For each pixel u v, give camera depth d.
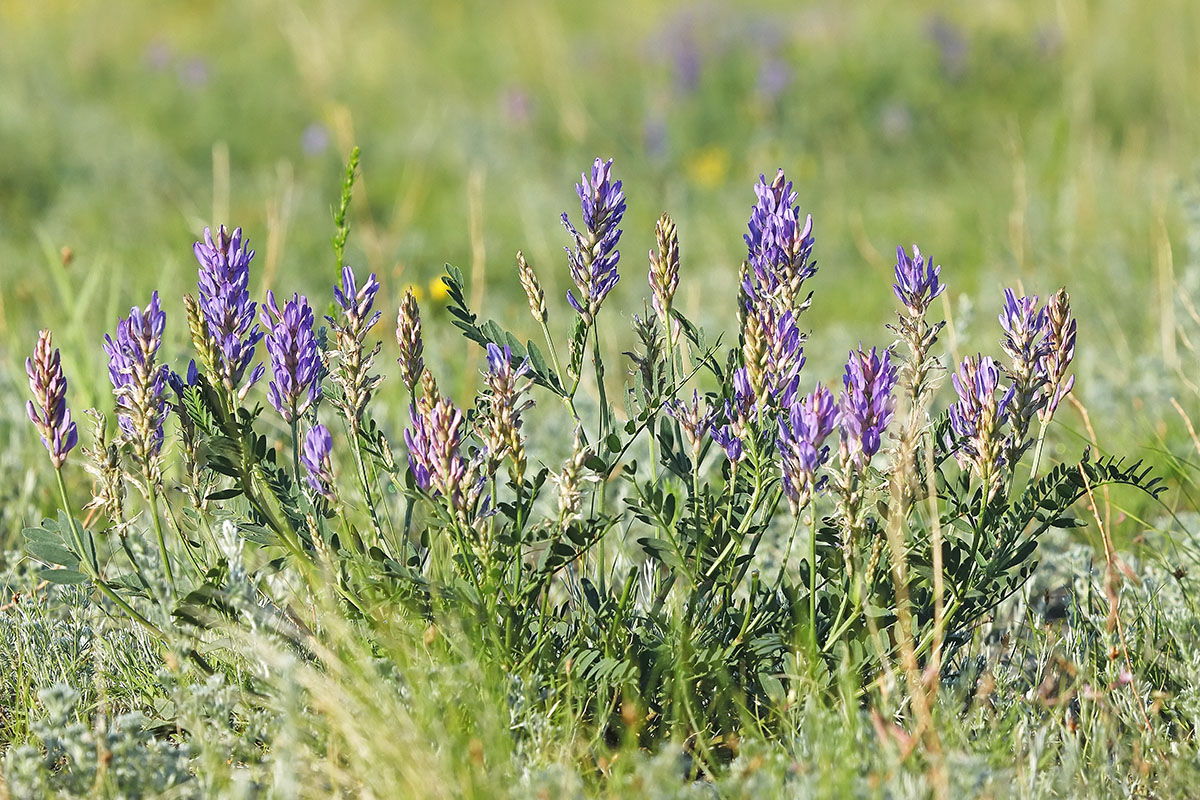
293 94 22.33
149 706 5.13
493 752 4.34
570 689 4.64
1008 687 5.17
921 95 19.33
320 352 4.91
